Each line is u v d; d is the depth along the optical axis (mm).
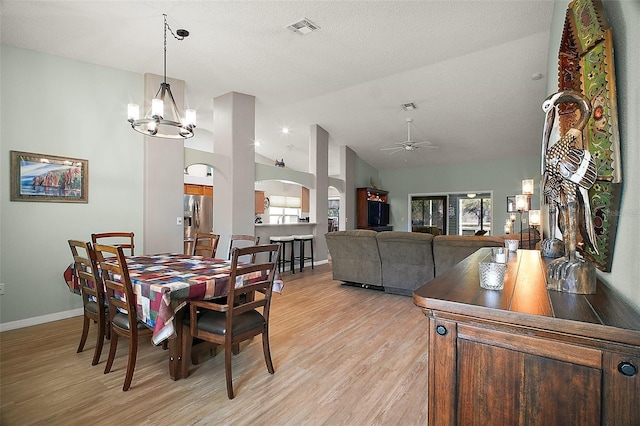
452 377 970
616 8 1073
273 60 4113
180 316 2299
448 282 1256
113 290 2373
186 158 4758
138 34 3350
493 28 3562
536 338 846
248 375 2348
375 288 4969
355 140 7977
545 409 833
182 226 4617
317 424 1811
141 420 1829
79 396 2061
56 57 3578
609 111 1075
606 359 761
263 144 8766
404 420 1847
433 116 6371
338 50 3918
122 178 4082
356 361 2568
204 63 4113
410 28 3490
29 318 3381
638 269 896
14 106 3293
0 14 2852
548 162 1124
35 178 3416
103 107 3928
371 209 8914
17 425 1774
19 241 3330
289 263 6664
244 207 5434
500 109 5910
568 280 1076
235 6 2986
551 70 3516
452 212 9289
